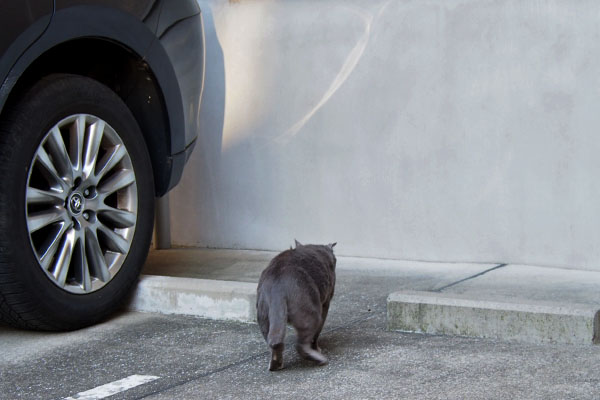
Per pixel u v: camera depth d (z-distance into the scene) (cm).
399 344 427
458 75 522
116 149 468
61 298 446
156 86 481
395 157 538
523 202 514
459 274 507
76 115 455
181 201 591
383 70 538
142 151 479
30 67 461
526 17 508
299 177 561
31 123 441
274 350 404
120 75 484
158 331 452
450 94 524
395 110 537
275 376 404
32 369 419
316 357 406
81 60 485
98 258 460
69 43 465
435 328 436
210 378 405
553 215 508
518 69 511
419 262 535
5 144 435
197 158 586
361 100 543
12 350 436
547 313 421
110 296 463
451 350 419
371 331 442
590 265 502
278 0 560
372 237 546
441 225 531
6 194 434
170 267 539
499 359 409
